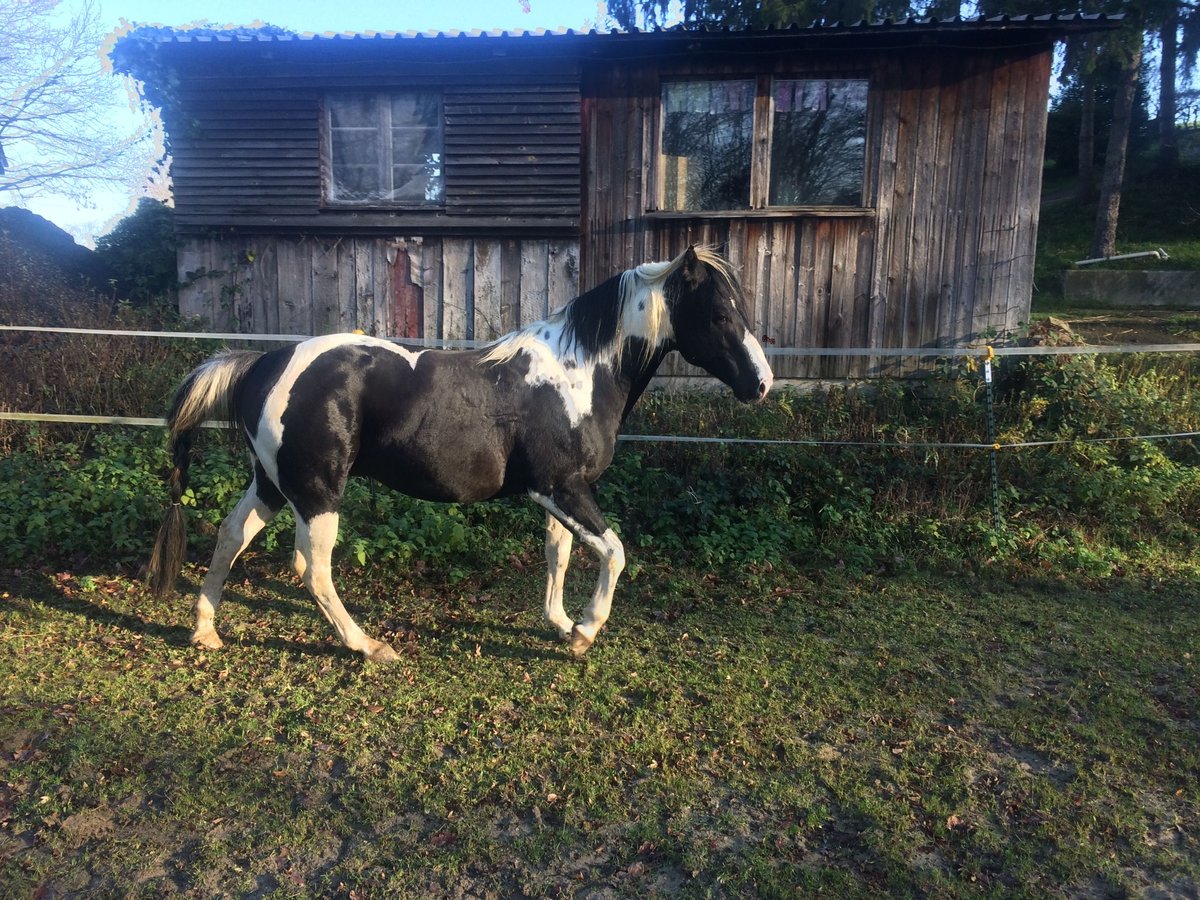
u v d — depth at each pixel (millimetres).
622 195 8039
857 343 7980
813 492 6262
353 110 8250
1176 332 10766
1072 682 3779
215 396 3729
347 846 2617
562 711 3449
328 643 4094
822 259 7906
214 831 2670
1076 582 5121
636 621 4461
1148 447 6484
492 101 7980
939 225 7773
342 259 8391
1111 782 2998
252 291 8523
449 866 2500
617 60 7797
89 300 8578
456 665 3877
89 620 4301
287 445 3531
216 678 3717
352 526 5391
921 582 5105
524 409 3637
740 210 7910
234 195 8359
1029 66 7465
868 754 3164
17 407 6914
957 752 3168
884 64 7586
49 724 3270
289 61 8062
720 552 5352
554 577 4117
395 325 8461
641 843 2627
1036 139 7574
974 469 6387
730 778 2986
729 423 6938
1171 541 5781
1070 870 2521
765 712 3463
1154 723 3402
